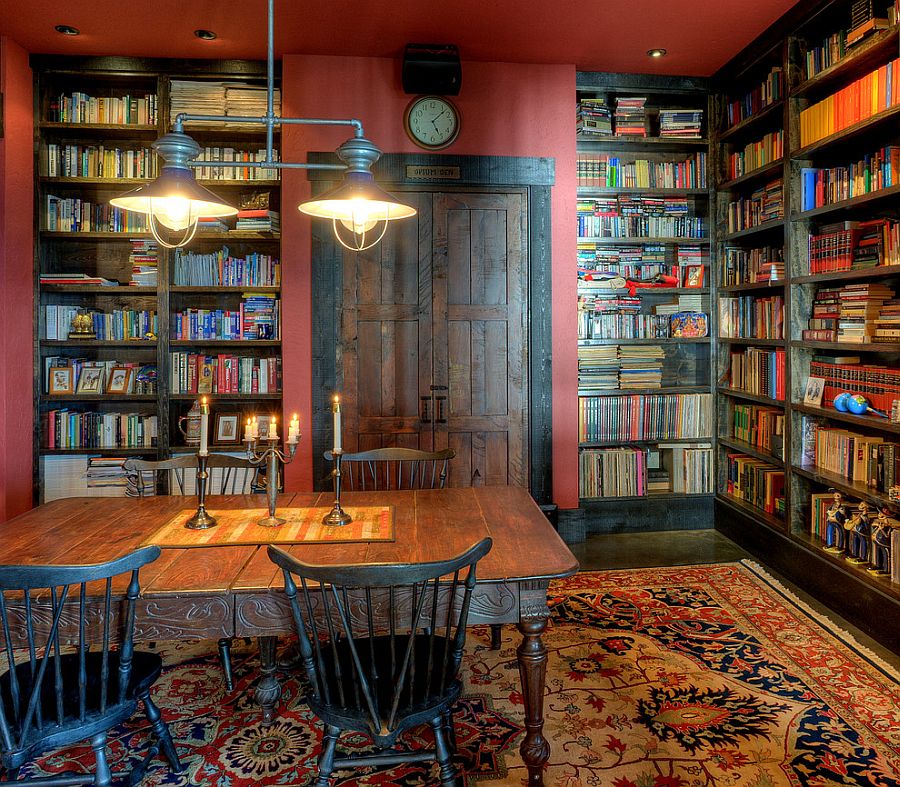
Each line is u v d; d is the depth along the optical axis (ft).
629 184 15.30
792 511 12.35
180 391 14.37
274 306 14.55
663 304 16.11
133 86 14.46
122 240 14.80
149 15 11.93
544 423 14.49
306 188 13.76
